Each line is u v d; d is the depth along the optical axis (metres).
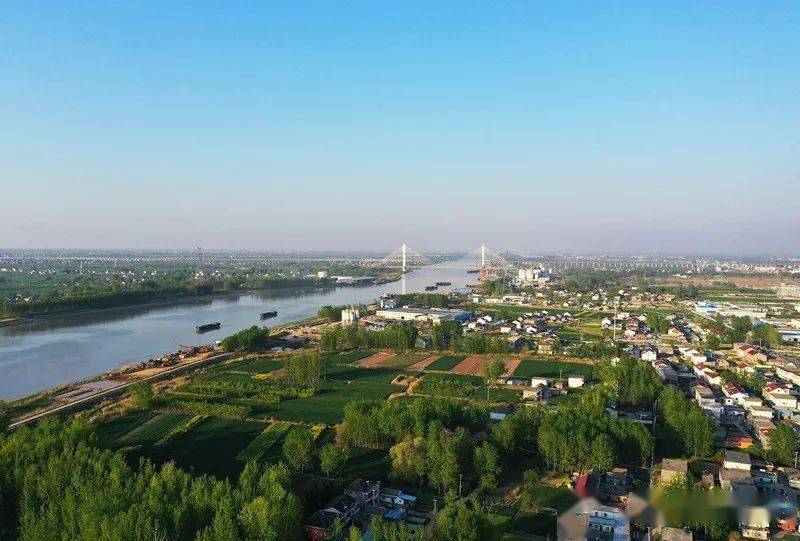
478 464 103.50
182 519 76.38
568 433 109.88
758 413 140.25
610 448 105.56
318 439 127.56
